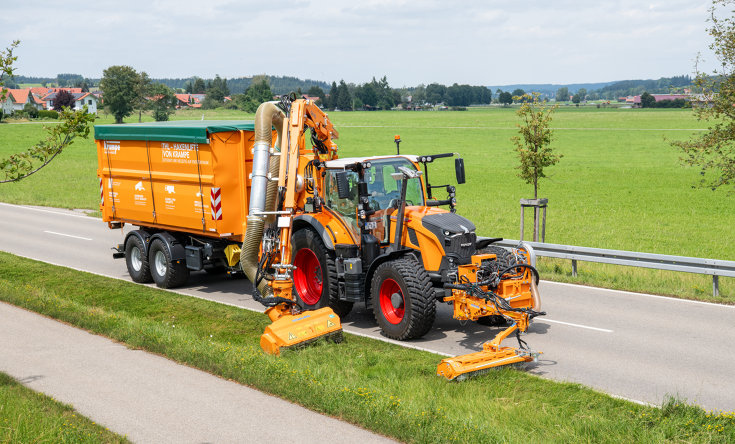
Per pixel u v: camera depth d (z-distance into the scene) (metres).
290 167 10.22
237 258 12.51
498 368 8.01
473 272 9.04
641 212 28.08
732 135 13.09
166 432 6.08
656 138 74.19
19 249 18.02
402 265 9.45
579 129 90.75
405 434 5.90
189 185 12.43
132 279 14.23
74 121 9.09
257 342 9.52
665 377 7.90
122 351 8.81
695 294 12.19
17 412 6.35
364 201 10.12
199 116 132.75
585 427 6.04
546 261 15.47
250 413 6.59
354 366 8.20
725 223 24.95
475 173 45.16
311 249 11.02
